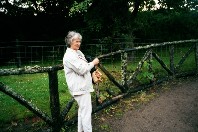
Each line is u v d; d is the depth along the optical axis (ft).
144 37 60.39
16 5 54.13
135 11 46.65
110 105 20.63
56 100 15.65
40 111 15.07
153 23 62.95
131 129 16.46
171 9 52.75
